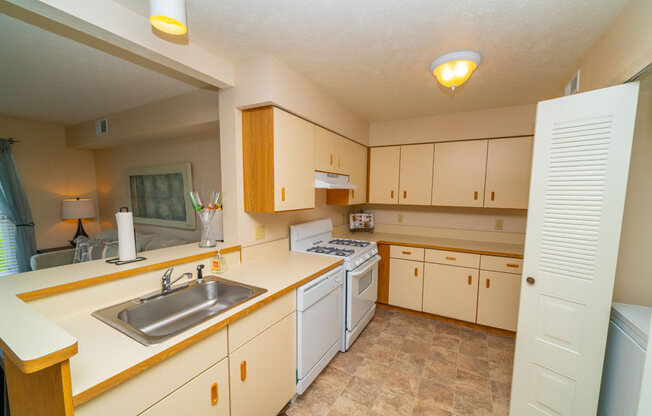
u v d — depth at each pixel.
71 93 2.29
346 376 1.89
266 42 1.46
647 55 0.97
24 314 0.79
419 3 1.13
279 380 1.48
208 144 2.78
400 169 3.06
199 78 1.61
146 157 3.37
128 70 1.85
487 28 1.31
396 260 2.88
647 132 1.22
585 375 1.24
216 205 1.78
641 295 1.27
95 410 0.73
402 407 1.62
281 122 1.74
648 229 1.24
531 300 1.38
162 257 1.50
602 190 1.17
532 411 1.41
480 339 2.39
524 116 2.45
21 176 3.24
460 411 1.60
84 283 1.12
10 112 2.86
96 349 0.87
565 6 1.13
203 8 1.17
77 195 3.78
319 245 2.65
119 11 1.17
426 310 2.76
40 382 0.71
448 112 2.72
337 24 1.29
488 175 2.63
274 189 1.72
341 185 2.48
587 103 1.19
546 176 1.31
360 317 2.39
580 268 1.23
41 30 1.38
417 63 1.69
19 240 3.12
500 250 2.48
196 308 1.47
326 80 1.96
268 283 1.51
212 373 1.08
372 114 2.80
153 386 0.87
